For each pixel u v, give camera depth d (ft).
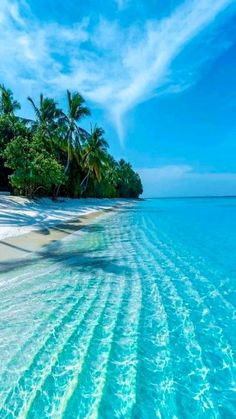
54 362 12.00
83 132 128.16
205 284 23.06
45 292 20.45
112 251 35.04
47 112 120.26
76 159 132.87
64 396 10.11
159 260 30.89
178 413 9.68
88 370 11.57
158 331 15.16
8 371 11.30
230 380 11.43
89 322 15.87
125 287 22.09
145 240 43.80
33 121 121.49
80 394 10.25
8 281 22.54
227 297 20.26
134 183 324.19
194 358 12.81
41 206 86.07
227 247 38.47
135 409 9.74
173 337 14.58
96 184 175.73
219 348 13.69
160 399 10.26
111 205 153.17
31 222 54.65
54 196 111.45
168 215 96.22
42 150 91.09
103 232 51.80
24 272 25.13
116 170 242.78
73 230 52.11
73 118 119.24
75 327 15.21
